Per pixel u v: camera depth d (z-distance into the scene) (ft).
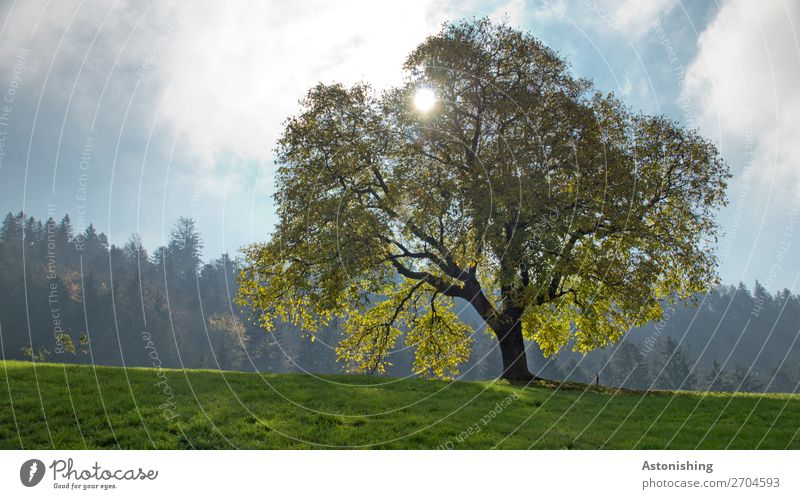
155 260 399.65
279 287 82.17
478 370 324.19
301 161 83.46
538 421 50.08
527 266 74.08
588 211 75.82
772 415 54.80
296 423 45.37
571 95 80.74
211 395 51.03
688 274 81.46
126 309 306.55
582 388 72.74
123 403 45.83
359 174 83.76
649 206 81.05
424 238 82.58
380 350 98.22
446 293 85.81
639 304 73.92
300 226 79.82
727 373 397.60
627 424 50.34
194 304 345.31
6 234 369.71
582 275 74.74
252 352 308.40
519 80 80.59
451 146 81.56
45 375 51.65
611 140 80.12
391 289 97.55
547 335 90.48
